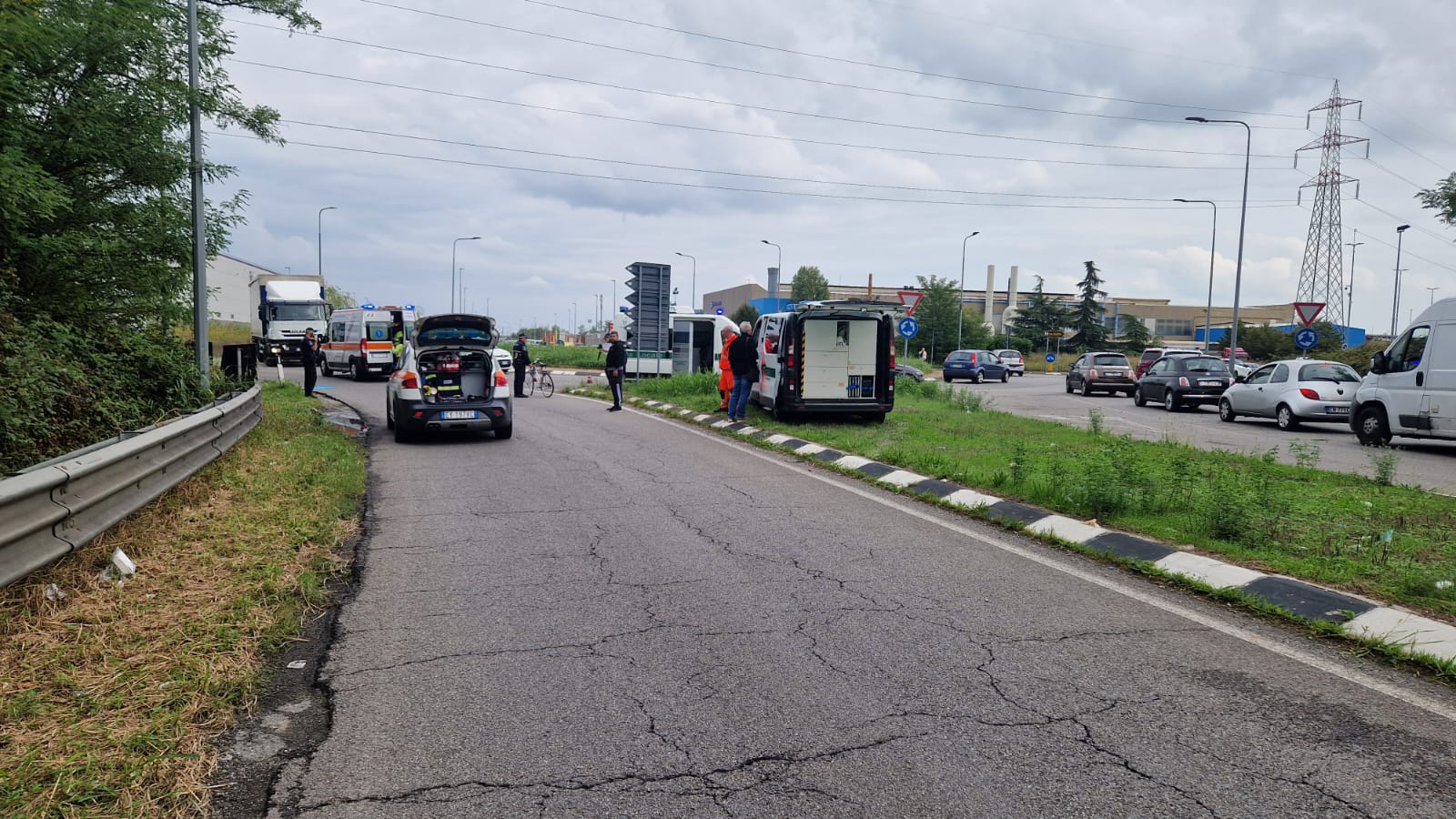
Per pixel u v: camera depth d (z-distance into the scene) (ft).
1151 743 11.09
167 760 10.36
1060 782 10.12
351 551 21.34
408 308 119.34
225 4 45.50
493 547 21.84
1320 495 28.71
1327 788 9.94
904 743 11.12
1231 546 20.84
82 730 11.08
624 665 13.87
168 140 39.19
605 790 9.98
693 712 12.12
